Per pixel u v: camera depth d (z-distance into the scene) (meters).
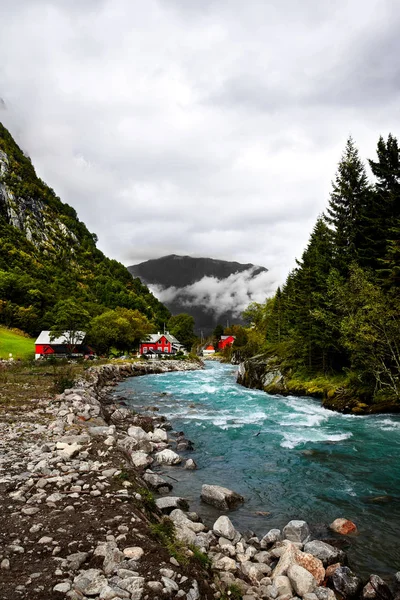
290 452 16.75
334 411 26.72
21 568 5.31
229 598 5.93
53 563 5.48
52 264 187.62
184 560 6.10
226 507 10.91
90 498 8.09
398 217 28.95
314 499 11.71
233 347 115.44
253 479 13.48
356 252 32.59
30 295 109.00
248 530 9.52
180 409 27.75
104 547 5.93
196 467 14.75
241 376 46.72
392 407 25.00
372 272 28.88
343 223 36.19
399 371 24.20
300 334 40.28
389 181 31.03
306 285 40.47
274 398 33.62
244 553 8.08
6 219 196.50
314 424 22.39
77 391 23.59
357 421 23.14
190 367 80.44
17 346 76.81
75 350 77.00
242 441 18.67
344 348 33.47
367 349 26.12
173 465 14.99
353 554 8.57
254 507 11.16
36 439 12.95
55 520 6.92
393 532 9.57
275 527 9.90
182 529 8.35
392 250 25.58
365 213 33.53
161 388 41.31
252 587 6.62
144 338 107.12
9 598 4.59
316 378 35.81
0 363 50.34
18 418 16.06
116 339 86.06
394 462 15.19
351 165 36.50
